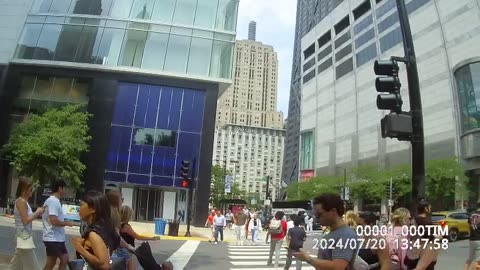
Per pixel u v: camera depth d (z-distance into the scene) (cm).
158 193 3712
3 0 4122
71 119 3312
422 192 645
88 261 407
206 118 3812
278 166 15600
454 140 6162
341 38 10056
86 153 3628
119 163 3653
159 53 3891
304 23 16312
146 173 3659
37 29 3966
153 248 1809
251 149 15238
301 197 8269
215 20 4100
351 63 9469
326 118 10356
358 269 482
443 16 6712
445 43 6612
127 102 3772
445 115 6412
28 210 675
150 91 3812
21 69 3844
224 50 3997
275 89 18700
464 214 2622
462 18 6328
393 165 7675
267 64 18750
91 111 3716
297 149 14288
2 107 3775
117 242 451
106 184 3591
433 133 6631
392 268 567
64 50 3862
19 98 3825
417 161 660
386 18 8338
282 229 1396
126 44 3888
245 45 18700
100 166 3616
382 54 8312
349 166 9081
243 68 18262
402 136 664
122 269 523
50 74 3841
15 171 3659
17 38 3934
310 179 8562
